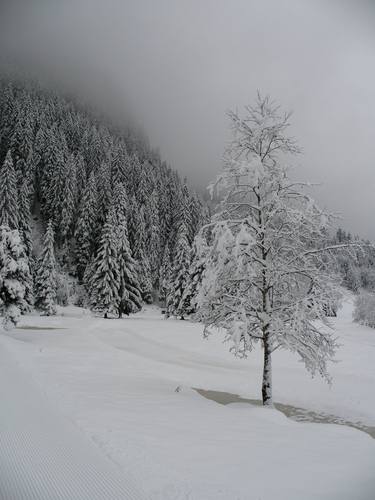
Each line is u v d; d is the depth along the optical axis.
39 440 6.43
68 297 63.97
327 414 14.30
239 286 13.07
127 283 50.91
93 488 4.68
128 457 5.73
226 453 6.29
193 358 25.47
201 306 12.92
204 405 10.63
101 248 49.59
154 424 7.88
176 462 5.67
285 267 12.43
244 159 13.16
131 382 14.20
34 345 22.64
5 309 28.53
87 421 7.65
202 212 70.94
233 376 19.80
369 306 48.31
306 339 12.50
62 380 12.53
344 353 27.28
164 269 69.69
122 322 42.03
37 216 78.06
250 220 12.62
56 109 120.62
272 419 9.55
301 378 20.00
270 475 5.42
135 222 70.62
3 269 28.14
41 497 4.40
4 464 5.38
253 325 12.70
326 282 12.24
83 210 68.56
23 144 77.56
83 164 84.88
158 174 108.81
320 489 5.03
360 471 5.80
